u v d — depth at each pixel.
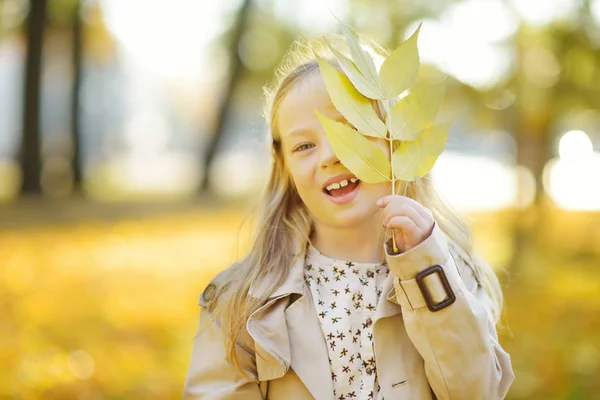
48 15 16.36
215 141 18.77
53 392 4.16
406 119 1.64
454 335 1.62
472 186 19.33
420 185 2.00
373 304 1.79
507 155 8.75
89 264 9.03
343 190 1.73
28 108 16.33
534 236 7.75
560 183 17.28
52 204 15.23
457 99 7.65
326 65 1.62
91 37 20.45
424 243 1.60
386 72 1.66
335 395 1.74
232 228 12.91
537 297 6.17
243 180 23.41
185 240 11.40
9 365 4.59
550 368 4.26
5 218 13.23
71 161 17.61
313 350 1.75
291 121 1.76
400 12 8.93
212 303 1.86
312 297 1.81
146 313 6.15
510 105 7.41
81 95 17.78
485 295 1.92
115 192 19.17
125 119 44.28
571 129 10.45
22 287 7.46
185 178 26.53
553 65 7.00
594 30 6.83
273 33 18.83
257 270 1.84
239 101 20.89
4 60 27.75
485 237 9.35
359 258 1.85
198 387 1.83
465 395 1.64
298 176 1.76
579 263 7.89
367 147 1.61
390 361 1.74
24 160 16.45
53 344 5.14
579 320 5.35
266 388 1.80
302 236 1.88
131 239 11.41
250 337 1.81
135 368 4.57
